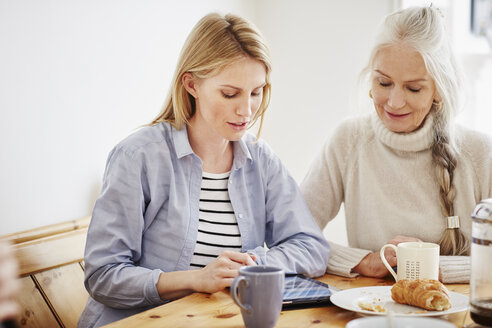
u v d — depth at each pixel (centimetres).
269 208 153
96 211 130
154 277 119
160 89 228
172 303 108
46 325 152
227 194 144
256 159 151
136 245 132
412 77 146
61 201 180
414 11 150
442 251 156
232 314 100
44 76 174
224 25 127
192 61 129
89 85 191
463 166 155
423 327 79
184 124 141
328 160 174
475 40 264
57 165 179
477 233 89
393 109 152
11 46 163
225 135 131
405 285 103
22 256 154
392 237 162
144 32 218
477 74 263
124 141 137
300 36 282
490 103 262
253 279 86
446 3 263
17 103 165
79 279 168
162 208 137
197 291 116
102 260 125
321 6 275
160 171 135
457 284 131
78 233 177
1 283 56
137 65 214
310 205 174
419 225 158
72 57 184
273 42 290
